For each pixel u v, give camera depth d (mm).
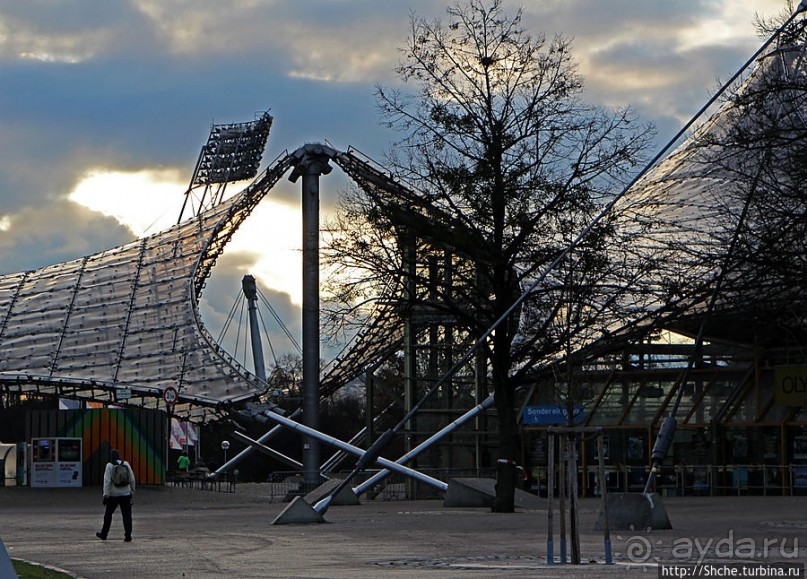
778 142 30609
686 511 37406
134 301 71688
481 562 20219
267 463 110562
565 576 16750
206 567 20234
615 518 28266
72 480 57312
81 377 67562
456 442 57688
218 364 67312
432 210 39688
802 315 34188
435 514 39750
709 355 54000
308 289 54375
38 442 57469
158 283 72688
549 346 40250
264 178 74562
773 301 32844
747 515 34406
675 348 54625
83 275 74562
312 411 54250
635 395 55281
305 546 25359
